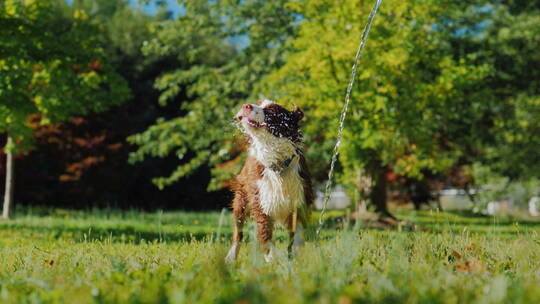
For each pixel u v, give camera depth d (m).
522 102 18.83
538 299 2.91
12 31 11.81
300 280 3.50
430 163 15.77
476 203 23.41
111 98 13.61
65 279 3.85
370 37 12.93
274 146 5.32
